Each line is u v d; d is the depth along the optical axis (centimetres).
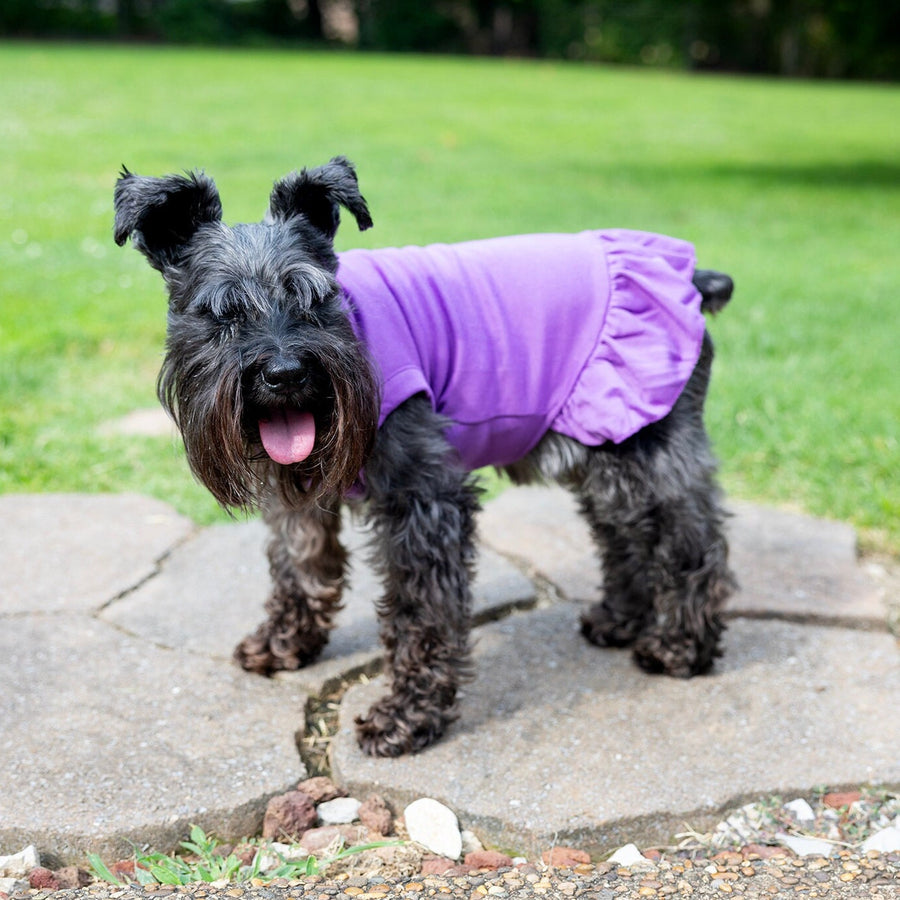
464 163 360
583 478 92
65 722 86
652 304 89
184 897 70
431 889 71
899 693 92
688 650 93
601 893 71
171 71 639
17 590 104
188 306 77
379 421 79
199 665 94
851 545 116
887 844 76
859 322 189
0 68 600
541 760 83
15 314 177
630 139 449
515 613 105
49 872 72
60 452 134
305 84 604
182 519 119
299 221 79
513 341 86
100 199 275
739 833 78
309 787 81
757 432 141
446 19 1068
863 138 481
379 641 94
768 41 1024
